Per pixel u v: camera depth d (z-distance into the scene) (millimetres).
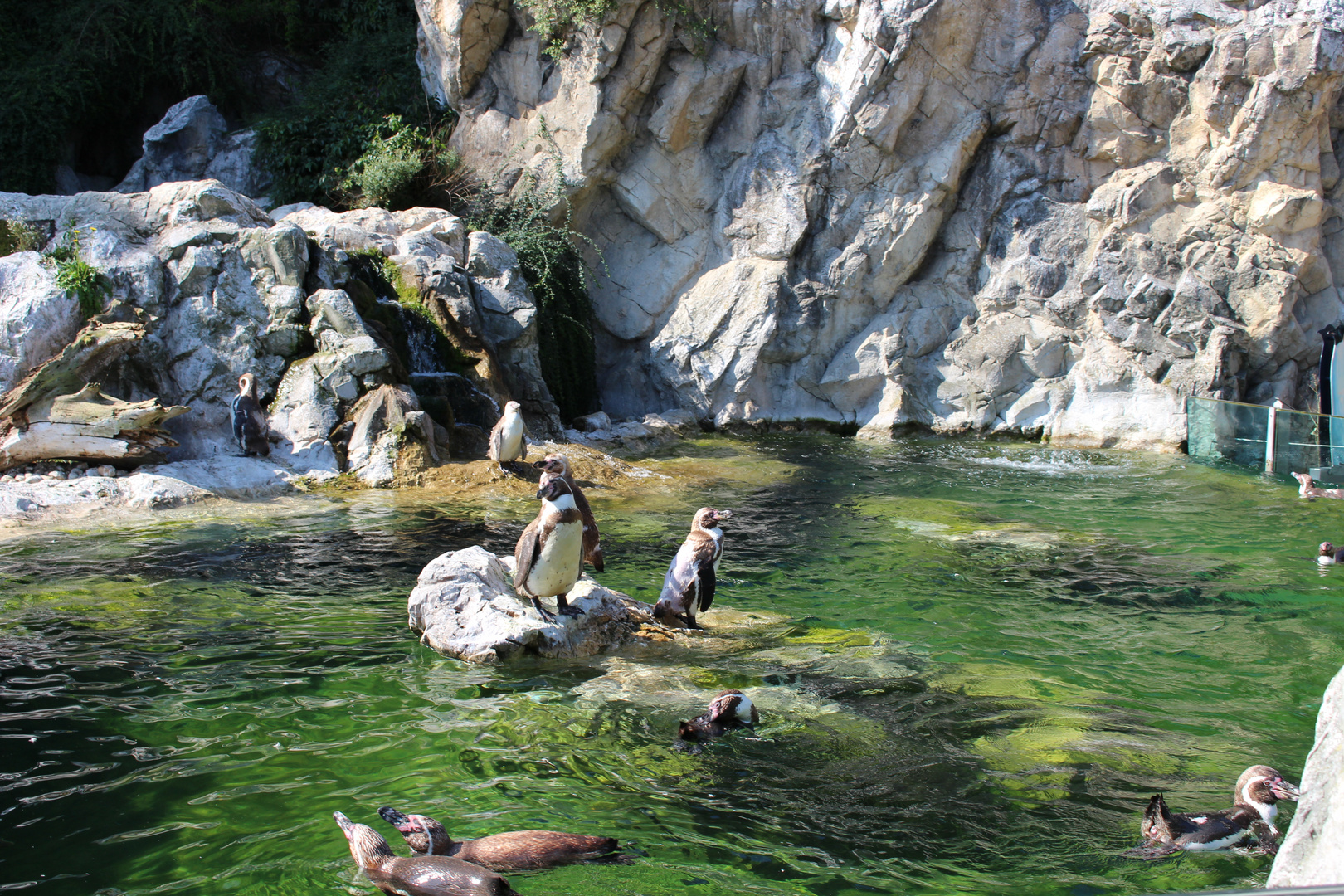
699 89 19938
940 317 19906
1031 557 9938
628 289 20734
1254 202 18281
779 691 6004
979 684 6238
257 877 3822
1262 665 6785
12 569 8406
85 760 4879
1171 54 18469
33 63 21578
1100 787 4727
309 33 25250
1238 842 4121
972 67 19516
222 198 13844
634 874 3836
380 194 19156
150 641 6711
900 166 19703
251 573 8484
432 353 15453
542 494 6477
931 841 4176
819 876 3861
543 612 6676
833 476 14719
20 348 11844
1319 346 18234
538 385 16984
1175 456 17141
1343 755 2588
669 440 18391
